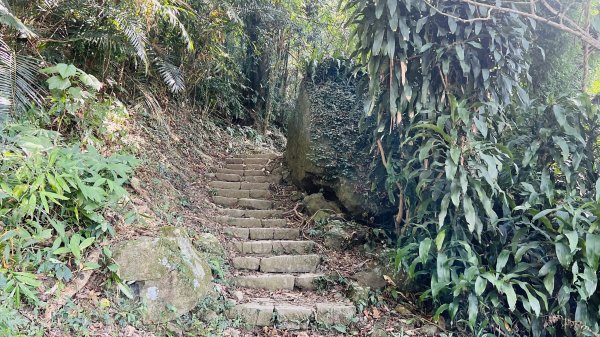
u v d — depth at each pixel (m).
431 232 2.77
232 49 7.07
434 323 2.50
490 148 2.51
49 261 1.99
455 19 2.72
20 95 2.57
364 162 3.96
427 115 2.91
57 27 3.41
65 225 2.20
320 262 3.27
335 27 7.57
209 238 3.21
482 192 2.41
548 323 2.31
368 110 2.99
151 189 3.53
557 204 2.48
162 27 4.61
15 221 1.96
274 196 4.72
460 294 2.45
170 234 2.55
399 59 2.87
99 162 2.37
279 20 7.24
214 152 6.16
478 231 2.44
